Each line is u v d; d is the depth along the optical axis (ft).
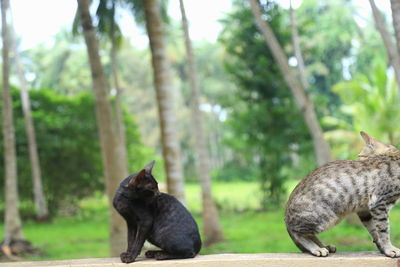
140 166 82.64
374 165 12.05
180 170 32.35
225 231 48.03
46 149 72.64
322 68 114.73
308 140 65.57
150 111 172.76
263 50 64.95
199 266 12.02
